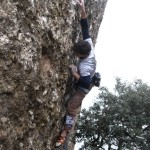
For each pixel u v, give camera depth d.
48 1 4.94
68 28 5.39
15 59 4.25
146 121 23.70
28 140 4.55
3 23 4.12
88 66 5.17
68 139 6.43
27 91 4.43
